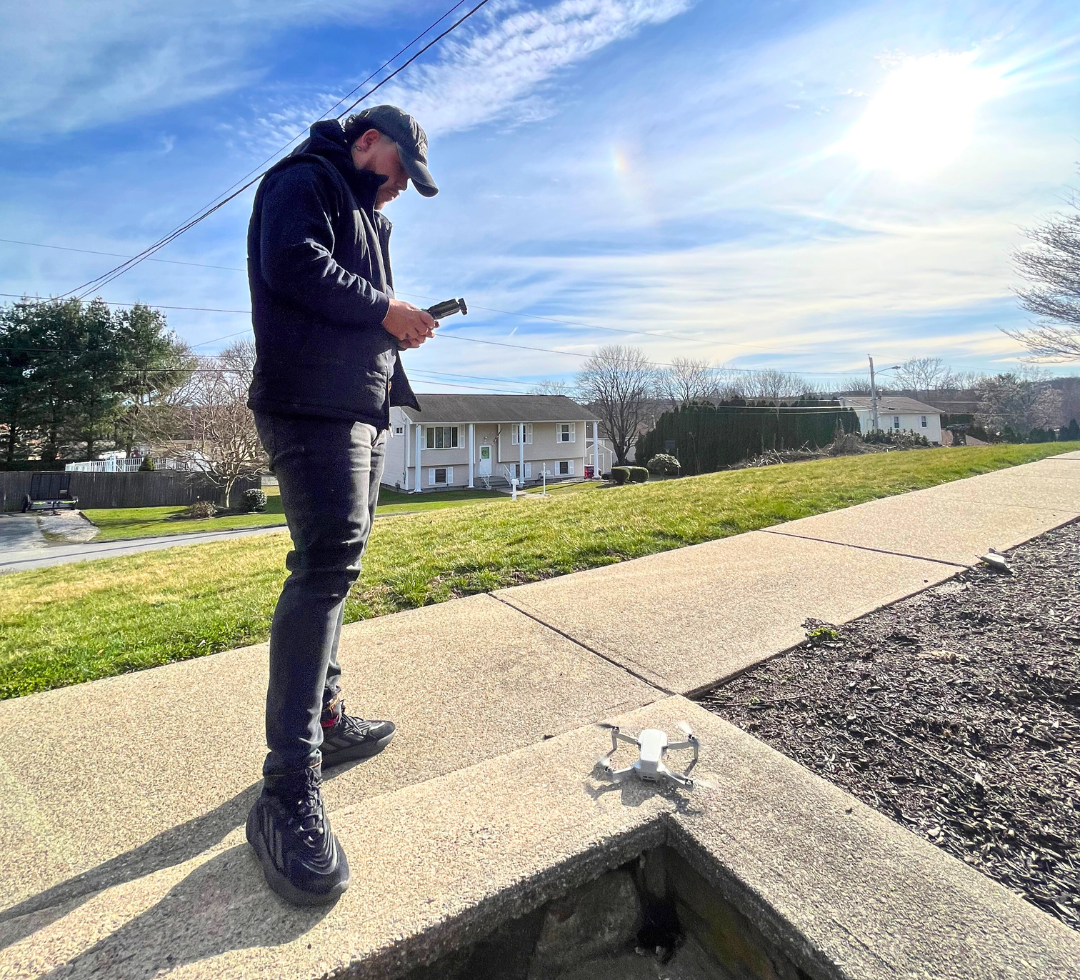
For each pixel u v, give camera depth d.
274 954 0.94
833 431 29.67
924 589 2.82
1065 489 5.27
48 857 1.30
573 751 1.56
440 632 2.64
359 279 1.21
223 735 1.84
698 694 1.98
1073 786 1.43
